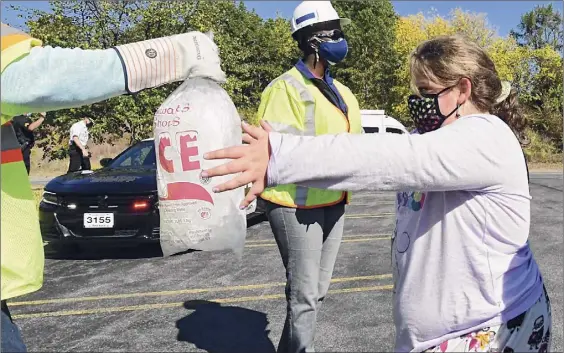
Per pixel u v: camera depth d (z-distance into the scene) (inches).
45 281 194.1
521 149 56.0
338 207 112.8
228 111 76.1
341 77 832.9
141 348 134.3
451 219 56.6
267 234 267.0
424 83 60.3
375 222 298.8
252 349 132.1
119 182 219.8
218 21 513.7
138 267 210.7
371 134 52.4
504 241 55.9
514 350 56.9
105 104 455.2
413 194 61.2
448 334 57.9
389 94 810.8
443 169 50.6
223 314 156.9
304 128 105.7
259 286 183.2
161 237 76.5
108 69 62.2
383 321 146.4
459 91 59.0
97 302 170.7
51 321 154.9
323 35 107.9
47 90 58.5
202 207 73.8
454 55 58.6
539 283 59.7
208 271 202.7
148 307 164.6
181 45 68.4
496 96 59.7
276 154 50.0
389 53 797.9
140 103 443.2
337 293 170.9
